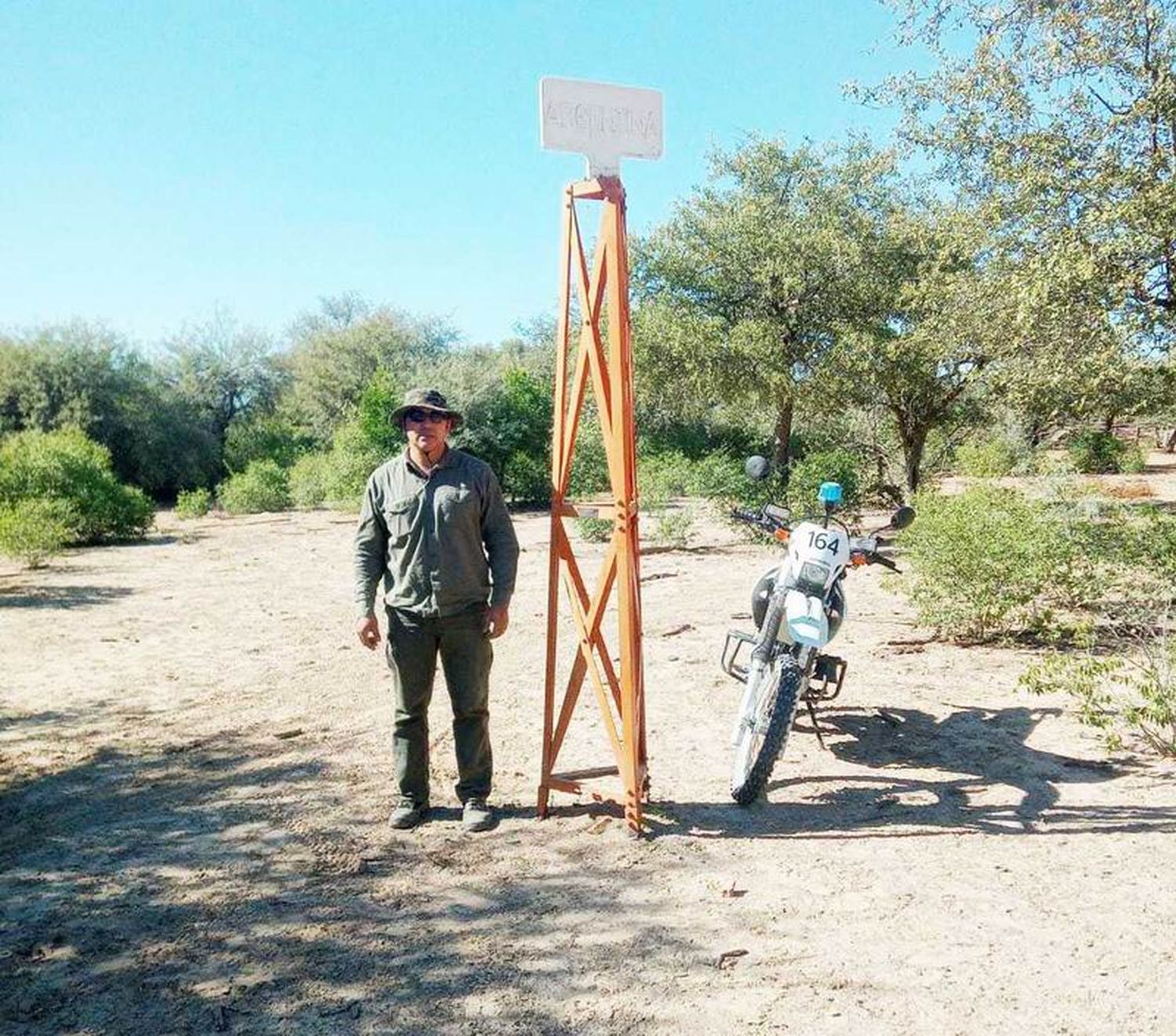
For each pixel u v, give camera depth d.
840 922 3.40
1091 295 8.95
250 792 4.88
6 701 6.85
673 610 9.38
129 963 3.26
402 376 28.67
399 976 3.13
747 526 15.40
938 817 4.32
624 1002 2.95
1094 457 27.23
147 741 5.82
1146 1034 2.74
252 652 8.30
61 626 9.70
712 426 26.52
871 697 6.12
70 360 36.47
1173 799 4.44
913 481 19.03
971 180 10.70
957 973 3.06
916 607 9.01
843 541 4.77
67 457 19.00
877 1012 2.87
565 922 3.46
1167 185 8.20
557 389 4.36
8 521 14.85
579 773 4.52
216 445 39.91
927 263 12.84
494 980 3.09
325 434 43.19
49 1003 3.03
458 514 4.17
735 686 6.51
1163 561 7.27
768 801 4.56
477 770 4.37
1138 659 6.62
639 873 3.82
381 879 3.84
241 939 3.40
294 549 16.78
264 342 45.22
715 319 18.94
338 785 4.94
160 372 42.25
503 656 7.71
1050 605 8.28
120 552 16.81
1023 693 6.16
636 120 4.01
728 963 3.15
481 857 4.02
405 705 4.32
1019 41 9.91
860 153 18.64
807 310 19.03
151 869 4.00
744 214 18.77
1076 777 4.75
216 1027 2.88
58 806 4.80
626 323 4.03
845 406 19.42
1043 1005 2.89
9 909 3.68
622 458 4.07
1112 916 3.40
